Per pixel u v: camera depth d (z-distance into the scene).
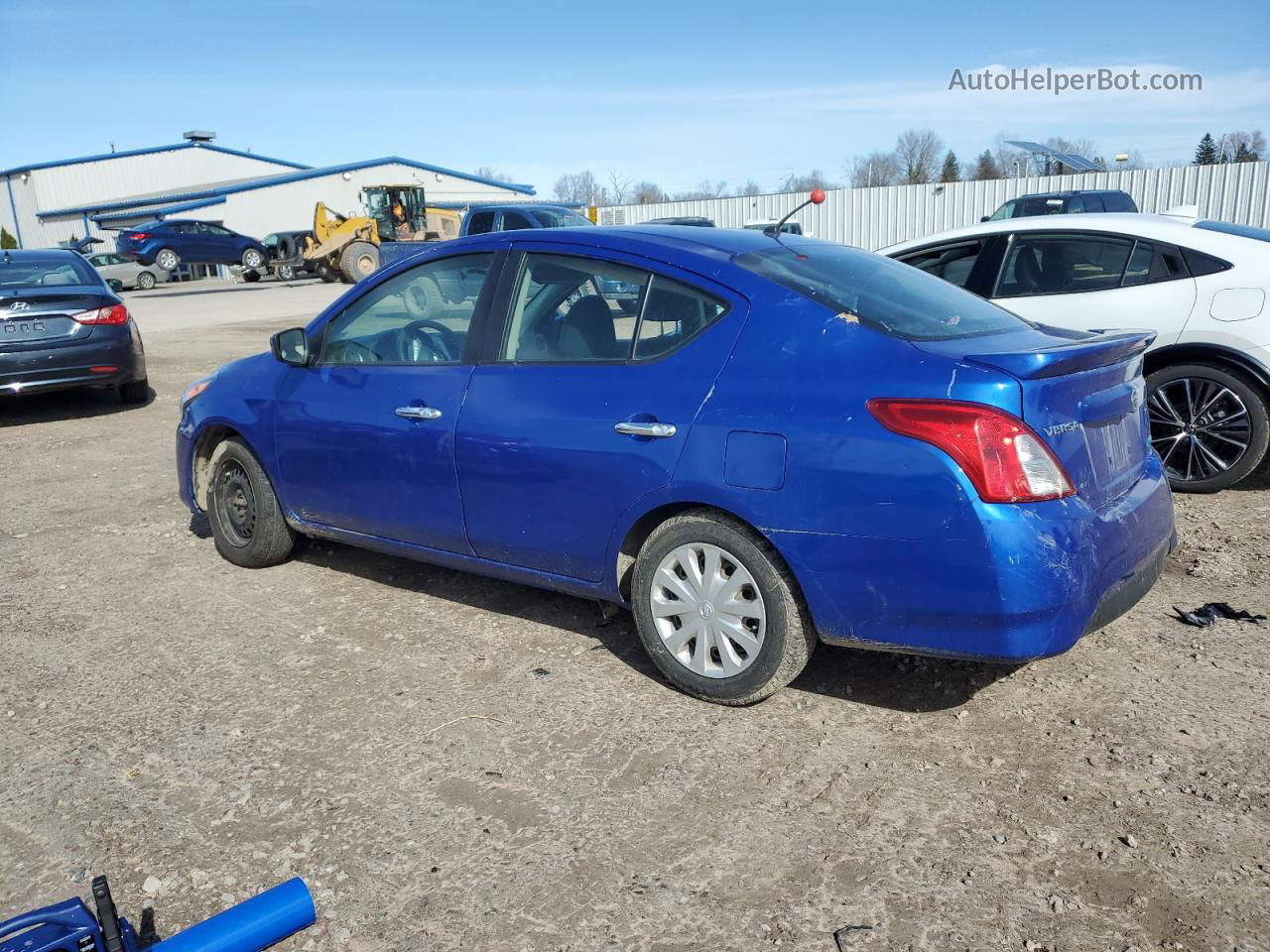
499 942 2.48
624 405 3.56
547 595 4.69
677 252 3.67
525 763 3.26
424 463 4.14
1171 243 5.89
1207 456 5.86
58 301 9.30
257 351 14.83
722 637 3.49
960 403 2.96
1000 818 2.89
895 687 3.69
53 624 4.52
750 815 2.95
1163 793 2.97
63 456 8.12
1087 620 3.06
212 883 2.72
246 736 3.48
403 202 30.92
